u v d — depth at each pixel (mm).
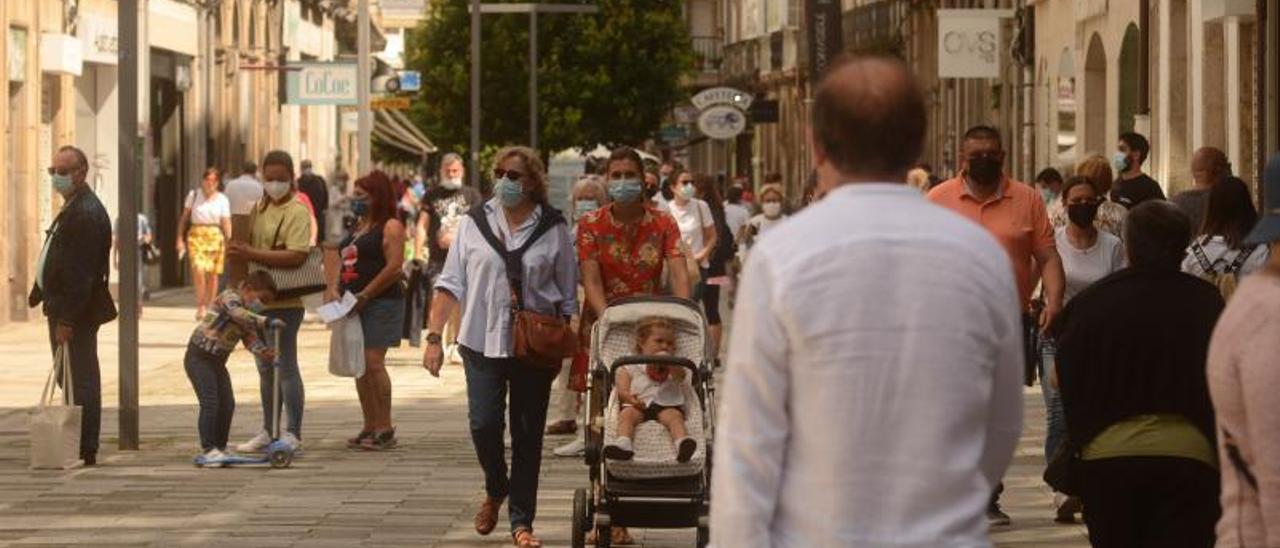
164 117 77438
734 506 9656
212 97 83625
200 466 29875
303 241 30672
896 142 9781
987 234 9844
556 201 119250
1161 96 51344
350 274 31594
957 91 91500
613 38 109625
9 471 29438
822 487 9594
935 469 9555
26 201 59750
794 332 9586
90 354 29984
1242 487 11438
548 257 22750
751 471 9648
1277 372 11125
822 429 9586
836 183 9930
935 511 9578
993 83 81250
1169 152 50438
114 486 28016
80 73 63188
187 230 60656
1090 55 62156
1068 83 64688
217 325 29750
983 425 9758
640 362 20781
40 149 61000
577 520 21547
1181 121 50375
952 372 9570
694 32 171125
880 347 9562
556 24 109312
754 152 153125
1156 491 15492
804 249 9656
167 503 26594
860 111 9758
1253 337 11227
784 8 142875
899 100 9758
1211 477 15312
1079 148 63250
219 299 29906
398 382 42594
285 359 30734
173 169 78188
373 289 31453
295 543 23547
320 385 41969
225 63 87375
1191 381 15352
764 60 149000
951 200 23500
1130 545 15711
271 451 29875
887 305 9586
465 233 22859
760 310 9656
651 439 20922
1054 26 67812
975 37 60844
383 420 32000
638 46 110562
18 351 49906
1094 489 15539
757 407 9664
